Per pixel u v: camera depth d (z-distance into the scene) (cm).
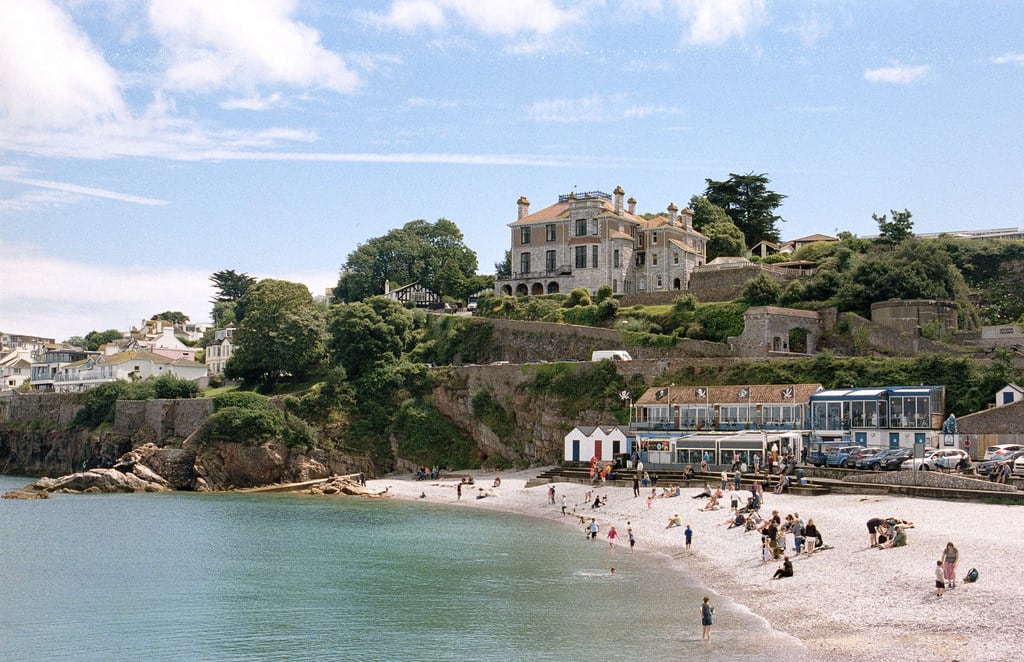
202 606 5875
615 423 11931
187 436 14488
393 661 4672
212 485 13162
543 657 4628
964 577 5022
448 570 6862
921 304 11938
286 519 9850
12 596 6194
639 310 14350
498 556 7400
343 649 4900
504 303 15925
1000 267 15362
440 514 10169
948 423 9406
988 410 9269
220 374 19550
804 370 11256
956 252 15525
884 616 4681
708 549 6994
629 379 12219
